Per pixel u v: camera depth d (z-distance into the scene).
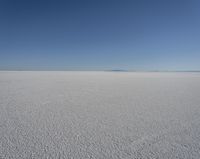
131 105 4.27
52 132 2.44
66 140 2.17
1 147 1.96
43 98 5.18
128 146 2.02
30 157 1.75
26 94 5.89
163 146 2.03
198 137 2.30
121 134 2.39
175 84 10.01
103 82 11.30
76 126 2.70
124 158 1.75
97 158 1.75
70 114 3.40
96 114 3.42
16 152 1.85
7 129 2.54
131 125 2.77
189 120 3.05
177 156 1.80
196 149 1.95
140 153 1.86
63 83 10.19
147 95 5.88
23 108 3.88
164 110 3.76
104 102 4.63
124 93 6.31
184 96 5.69
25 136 2.28
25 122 2.87
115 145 2.04
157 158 1.76
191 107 4.07
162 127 2.68
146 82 11.48
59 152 1.86
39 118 3.11
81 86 8.65
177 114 3.45
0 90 6.84
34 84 9.33
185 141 2.17
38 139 2.19
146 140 2.20
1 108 3.85
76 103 4.47
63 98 5.19
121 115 3.35
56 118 3.12
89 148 1.96
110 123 2.86
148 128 2.63
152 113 3.52
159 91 6.89
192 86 8.88
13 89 7.17
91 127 2.66
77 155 1.80
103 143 2.10
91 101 4.77
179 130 2.55
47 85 8.93
